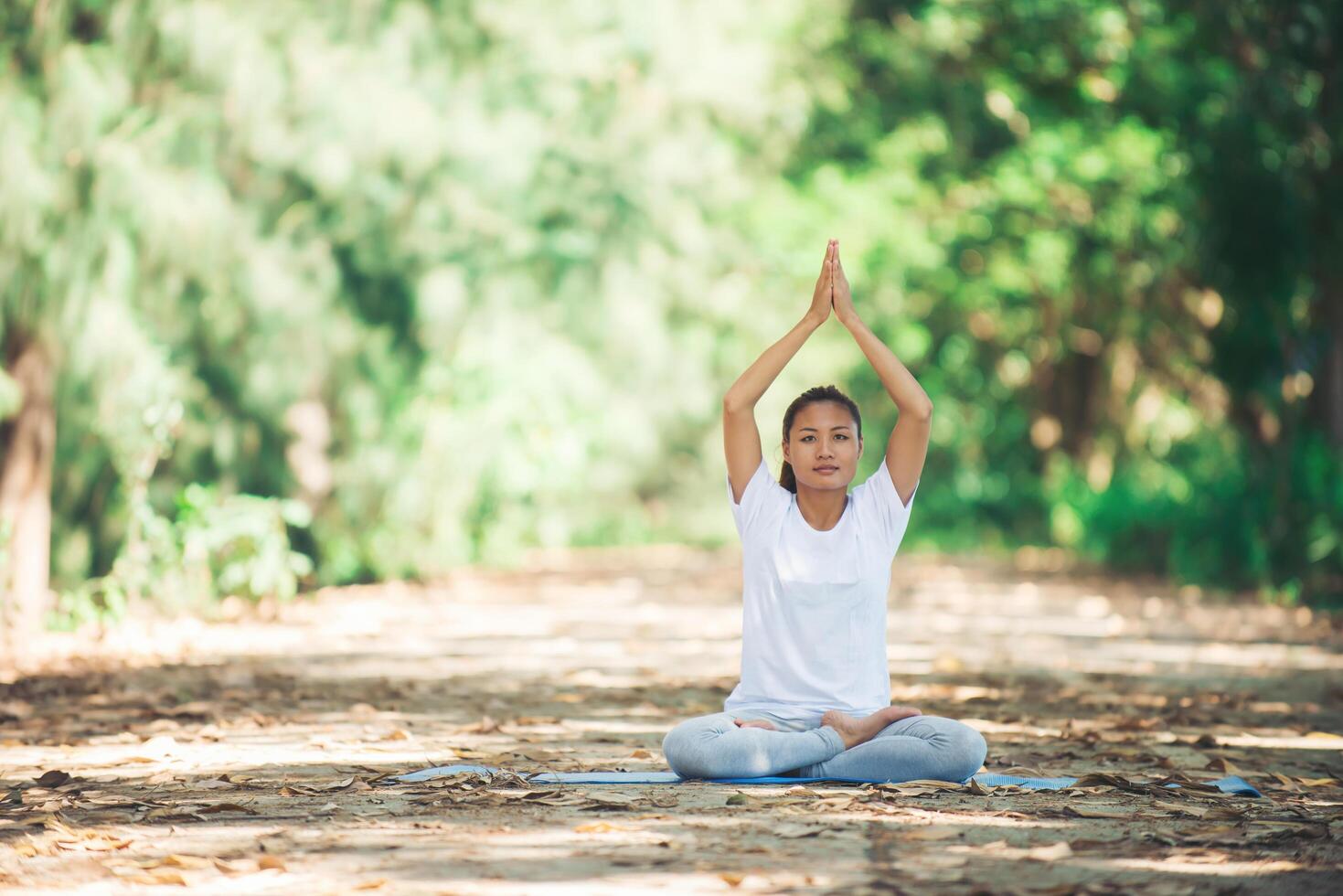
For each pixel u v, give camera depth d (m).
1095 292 25.59
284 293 15.91
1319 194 16.64
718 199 23.08
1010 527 30.36
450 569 21.44
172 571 13.91
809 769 5.84
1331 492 16.88
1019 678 10.38
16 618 11.96
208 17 14.19
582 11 19.72
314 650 12.01
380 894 4.07
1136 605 17.06
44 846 4.64
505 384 19.39
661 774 5.96
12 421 12.87
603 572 22.97
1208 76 18.48
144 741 7.34
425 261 18.09
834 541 5.92
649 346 21.86
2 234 12.33
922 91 23.50
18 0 12.59
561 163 20.55
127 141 13.62
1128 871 4.29
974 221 24.98
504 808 5.28
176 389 15.20
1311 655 12.14
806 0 22.88
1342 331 17.44
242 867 4.36
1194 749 7.30
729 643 12.90
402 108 16.59
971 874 4.25
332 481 18.58
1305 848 4.61
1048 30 20.48
